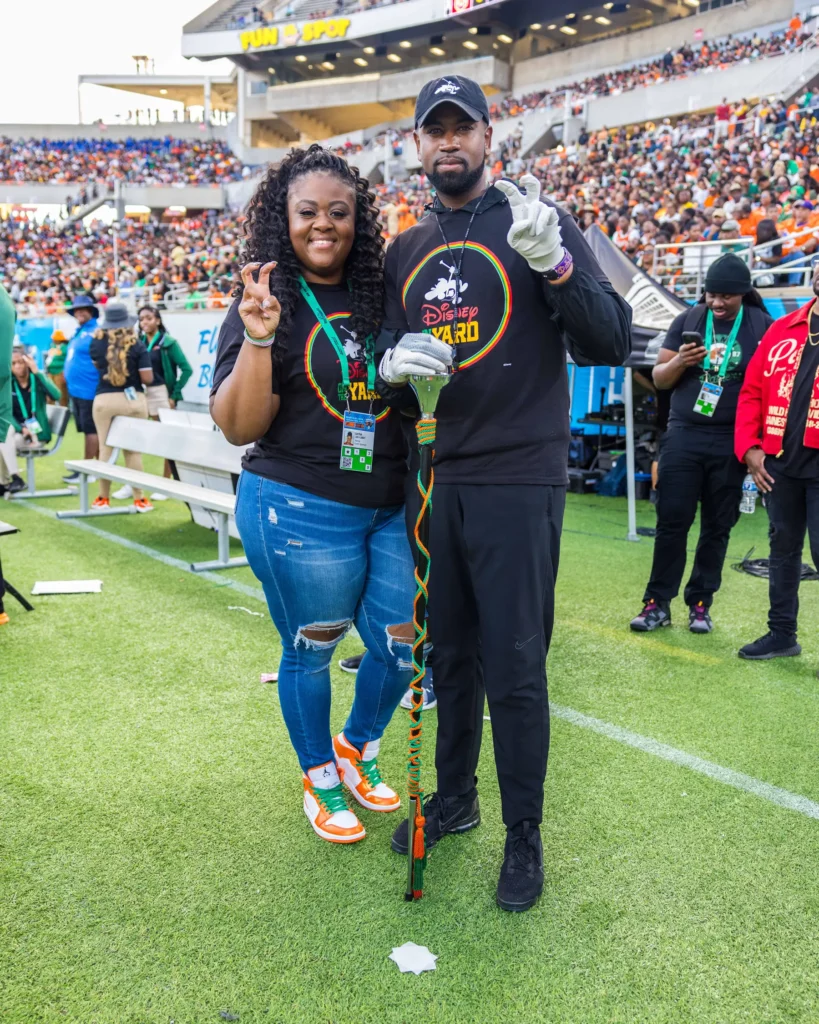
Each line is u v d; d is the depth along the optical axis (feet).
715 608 15.14
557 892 7.04
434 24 117.60
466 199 6.86
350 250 7.00
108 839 7.74
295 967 6.15
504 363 6.61
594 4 109.60
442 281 6.76
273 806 8.36
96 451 26.05
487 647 6.89
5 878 7.14
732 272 12.35
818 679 11.73
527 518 6.73
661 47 102.83
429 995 5.90
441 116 6.47
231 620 13.98
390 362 6.23
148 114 151.74
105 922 6.61
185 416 22.41
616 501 25.84
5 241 116.37
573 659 12.50
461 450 6.81
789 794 8.63
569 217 6.73
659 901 6.93
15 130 147.33
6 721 10.14
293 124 142.31
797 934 6.55
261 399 6.60
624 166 72.43
